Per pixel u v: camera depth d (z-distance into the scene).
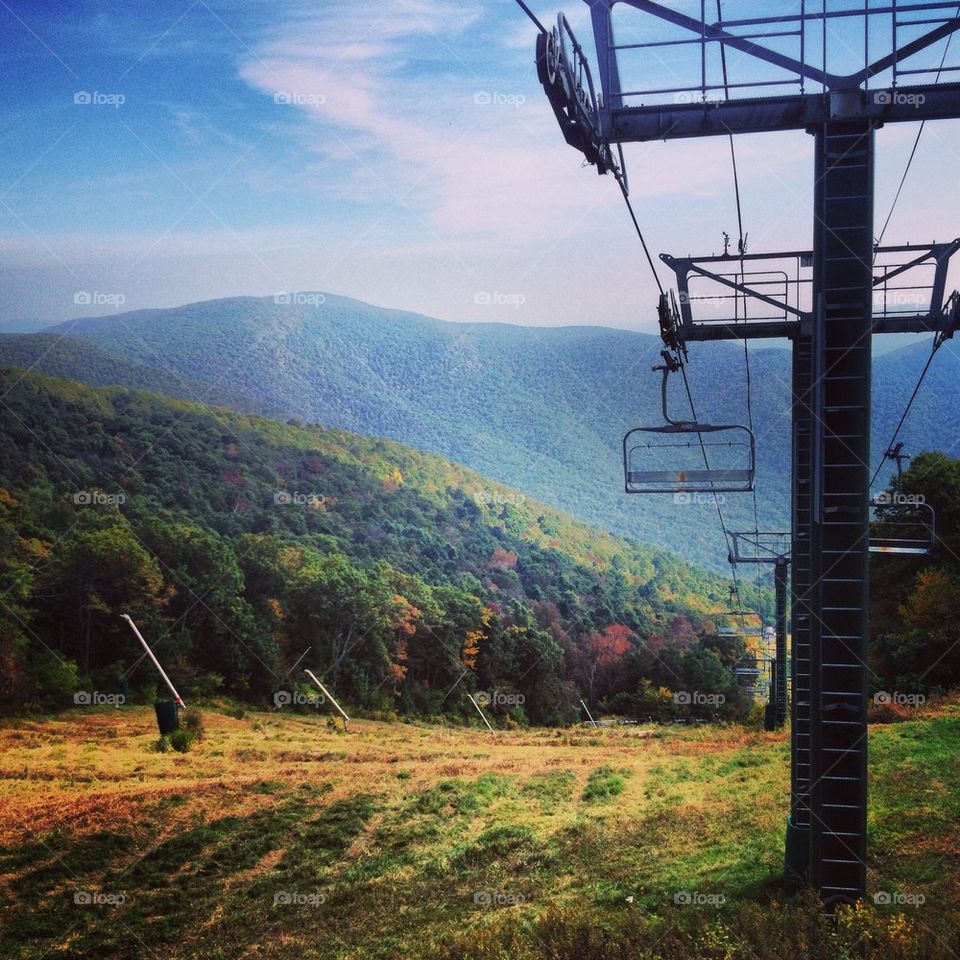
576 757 43.50
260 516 151.12
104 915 21.34
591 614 158.12
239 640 93.19
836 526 12.02
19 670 67.94
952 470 62.22
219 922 20.48
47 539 101.44
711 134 12.01
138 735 55.88
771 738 46.12
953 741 27.48
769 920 12.11
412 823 28.67
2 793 33.28
